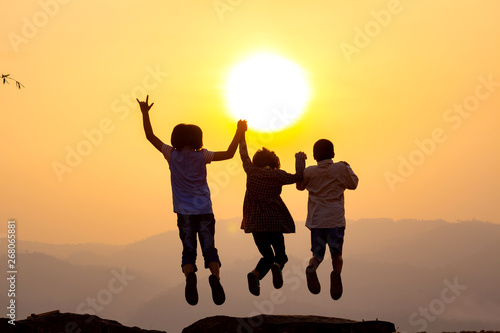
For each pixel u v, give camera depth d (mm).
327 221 6820
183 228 6094
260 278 6711
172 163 6293
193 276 5762
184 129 6395
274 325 6387
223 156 6441
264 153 7148
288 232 6766
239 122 6629
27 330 6371
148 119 6516
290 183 6953
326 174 6965
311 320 6539
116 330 6844
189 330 6418
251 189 6906
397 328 6492
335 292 6516
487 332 6793
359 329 6395
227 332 6383
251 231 6723
